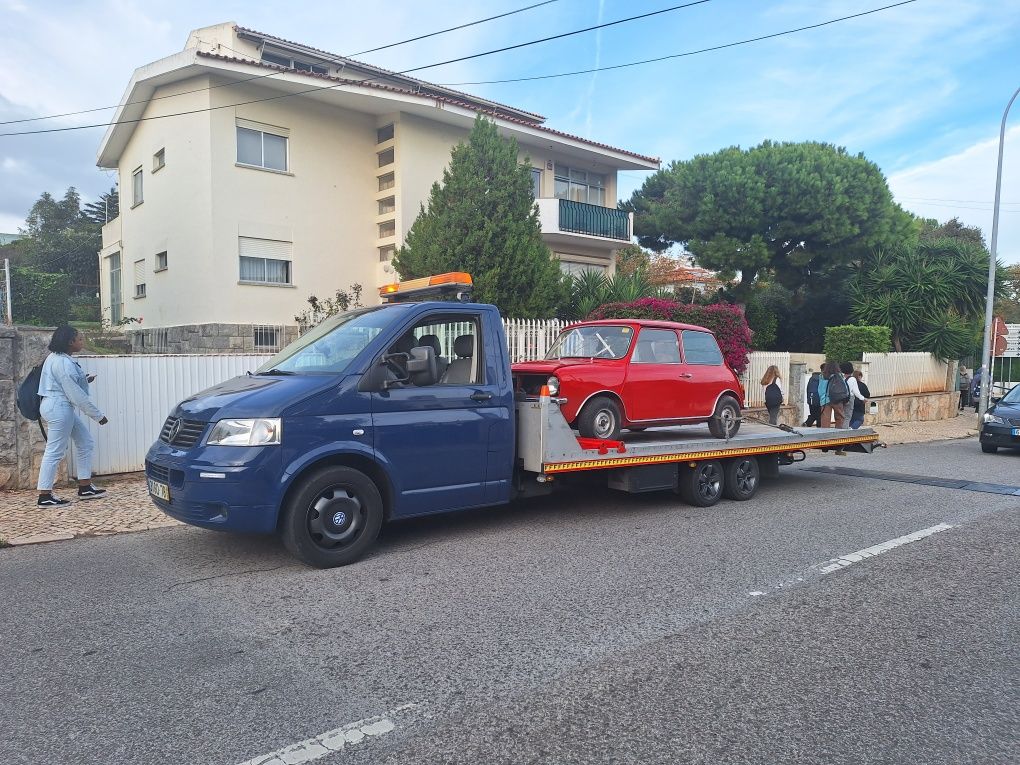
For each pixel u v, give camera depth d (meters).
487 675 3.73
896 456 13.32
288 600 4.86
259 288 17.45
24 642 4.14
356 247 19.42
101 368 9.03
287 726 3.20
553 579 5.36
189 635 4.25
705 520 7.43
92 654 3.97
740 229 24.06
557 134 21.80
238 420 5.21
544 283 16.05
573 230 22.28
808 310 27.02
